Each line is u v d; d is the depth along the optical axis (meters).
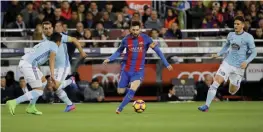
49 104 58.62
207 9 69.38
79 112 44.53
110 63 62.47
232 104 55.78
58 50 44.06
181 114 41.28
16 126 31.20
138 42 42.25
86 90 61.25
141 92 62.72
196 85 62.66
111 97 62.62
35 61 41.19
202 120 35.22
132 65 42.16
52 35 41.41
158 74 62.94
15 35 66.50
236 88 46.28
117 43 63.41
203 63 63.03
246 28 65.44
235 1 71.94
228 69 44.66
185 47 62.09
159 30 65.38
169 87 63.03
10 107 40.44
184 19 68.94
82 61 62.16
